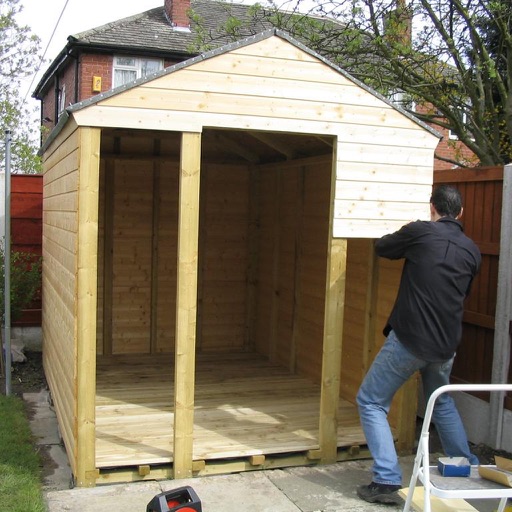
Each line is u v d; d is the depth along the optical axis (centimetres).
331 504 380
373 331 527
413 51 778
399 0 786
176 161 738
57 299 528
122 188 721
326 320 440
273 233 723
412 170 450
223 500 380
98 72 1458
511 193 460
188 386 406
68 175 439
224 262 765
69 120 417
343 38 825
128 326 733
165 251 740
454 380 524
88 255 384
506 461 300
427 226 392
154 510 298
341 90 427
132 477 403
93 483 393
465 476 299
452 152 1457
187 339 404
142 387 600
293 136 605
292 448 439
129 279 730
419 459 300
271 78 411
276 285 715
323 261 616
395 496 381
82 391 387
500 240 471
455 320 387
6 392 618
